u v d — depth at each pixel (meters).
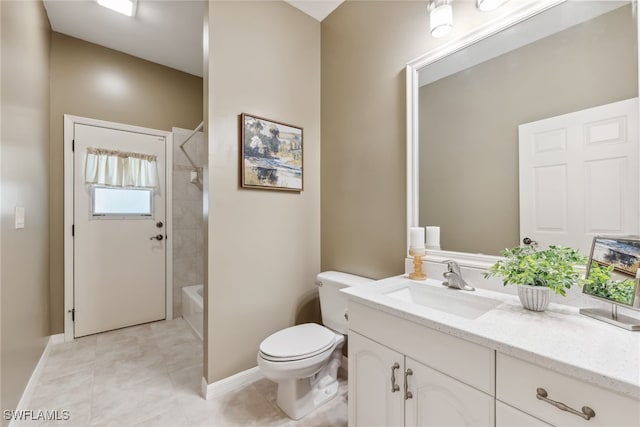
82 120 2.64
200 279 3.31
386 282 1.47
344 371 2.02
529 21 1.23
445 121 1.52
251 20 1.96
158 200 3.05
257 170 1.95
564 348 0.76
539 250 1.20
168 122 3.14
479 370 0.86
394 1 1.78
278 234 2.09
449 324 0.93
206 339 1.76
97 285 2.70
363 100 1.98
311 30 2.32
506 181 1.30
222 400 1.72
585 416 0.67
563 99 1.14
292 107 2.18
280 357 1.46
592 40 1.07
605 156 1.04
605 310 0.98
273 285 2.05
